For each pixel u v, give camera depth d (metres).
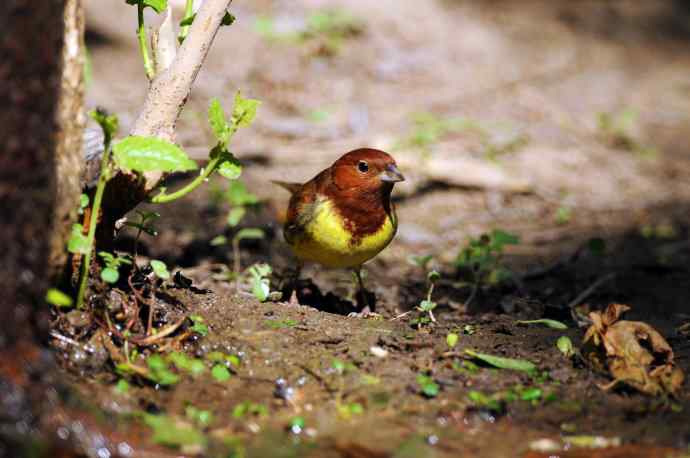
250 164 18.16
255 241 14.62
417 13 28.42
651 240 16.23
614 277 14.02
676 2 34.38
